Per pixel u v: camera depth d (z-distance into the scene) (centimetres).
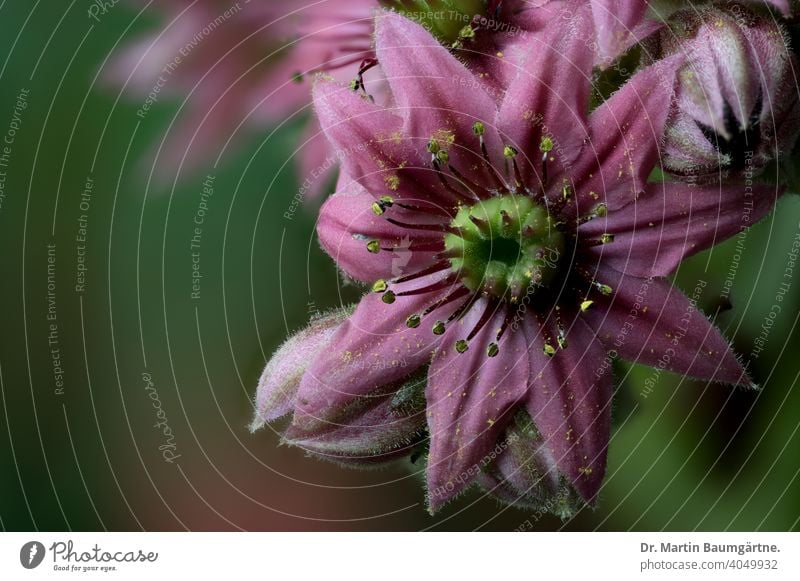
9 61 15
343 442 12
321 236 12
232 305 15
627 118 11
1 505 15
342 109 11
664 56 12
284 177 14
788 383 14
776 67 11
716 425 14
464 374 12
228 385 15
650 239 11
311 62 13
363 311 12
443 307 12
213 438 15
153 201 15
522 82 11
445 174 12
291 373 12
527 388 12
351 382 12
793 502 14
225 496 15
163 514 15
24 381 15
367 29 13
